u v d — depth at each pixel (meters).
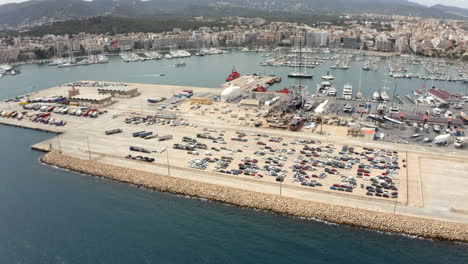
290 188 163.88
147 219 150.75
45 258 130.38
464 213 143.88
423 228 136.50
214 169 182.12
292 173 177.00
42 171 195.88
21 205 163.38
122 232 142.88
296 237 137.62
